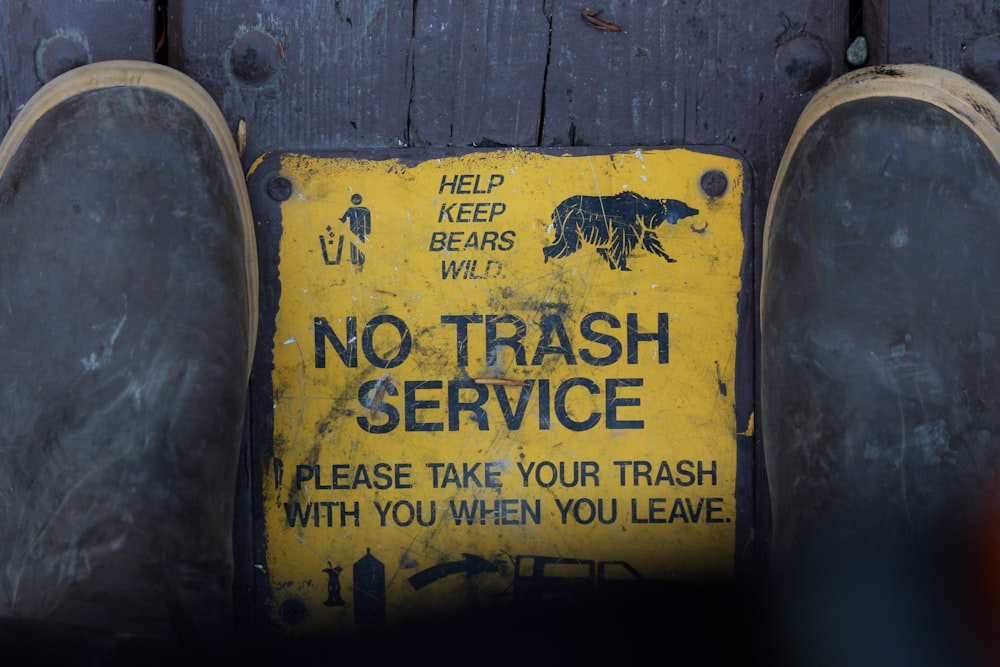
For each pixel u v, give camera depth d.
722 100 1.14
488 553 1.13
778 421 1.06
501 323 1.13
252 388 1.13
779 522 1.04
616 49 1.14
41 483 1.00
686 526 1.13
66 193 1.05
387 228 1.13
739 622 0.99
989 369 1.02
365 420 1.13
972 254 1.04
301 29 1.14
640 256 1.13
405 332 1.13
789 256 1.07
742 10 1.14
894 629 0.94
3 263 1.04
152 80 1.07
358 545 1.13
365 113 1.14
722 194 1.13
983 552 0.98
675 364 1.13
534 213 1.13
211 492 1.03
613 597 1.12
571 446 1.12
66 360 1.03
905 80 1.07
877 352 1.03
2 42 1.13
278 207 1.13
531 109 1.14
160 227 1.05
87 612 0.96
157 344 1.03
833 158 1.06
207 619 1.00
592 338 1.13
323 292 1.13
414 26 1.14
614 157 1.14
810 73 1.13
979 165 1.05
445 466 1.12
